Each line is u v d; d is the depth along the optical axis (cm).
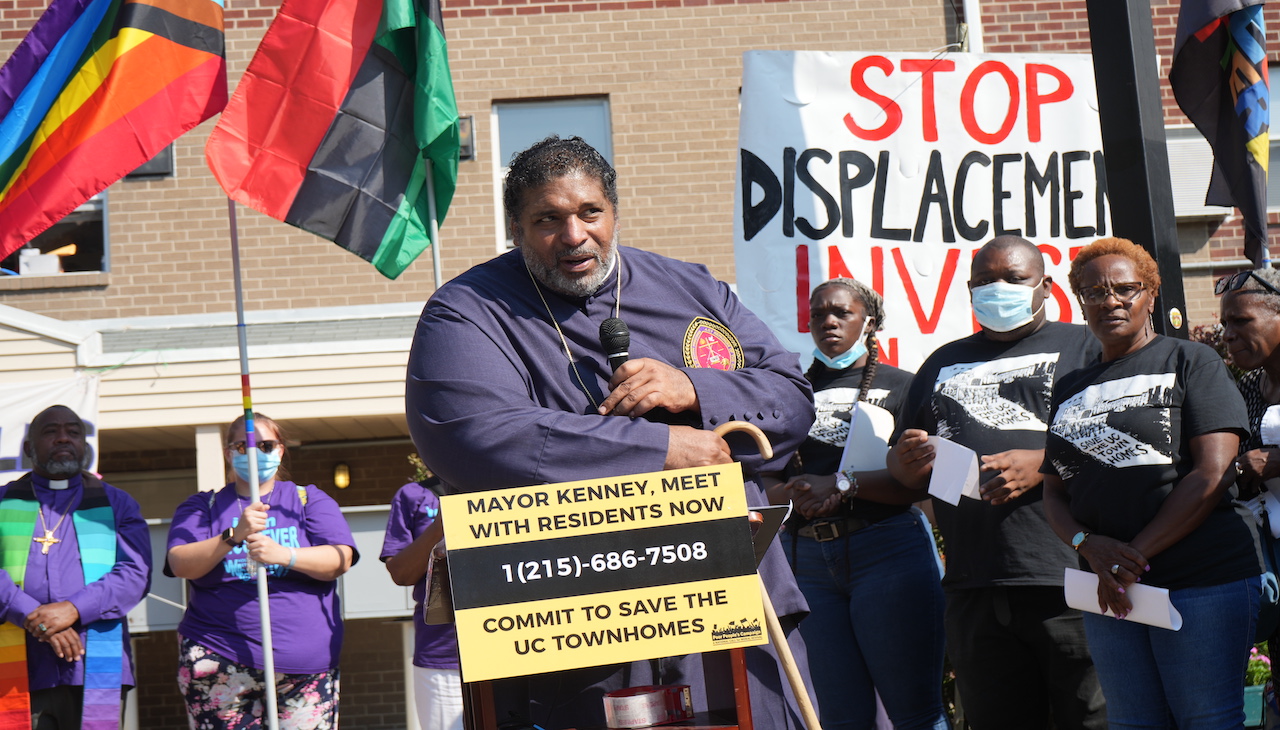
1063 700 365
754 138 512
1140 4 407
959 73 513
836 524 412
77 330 843
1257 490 342
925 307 502
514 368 227
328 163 468
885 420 420
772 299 503
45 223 455
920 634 404
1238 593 311
